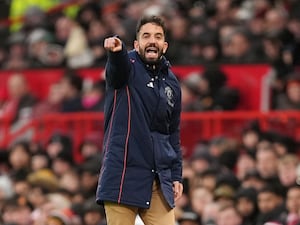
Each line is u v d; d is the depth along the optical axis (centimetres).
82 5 7300
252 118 5347
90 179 5059
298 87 5503
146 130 3041
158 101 3056
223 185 4669
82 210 4712
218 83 5694
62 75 6241
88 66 6219
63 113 5959
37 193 5025
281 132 5306
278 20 6319
